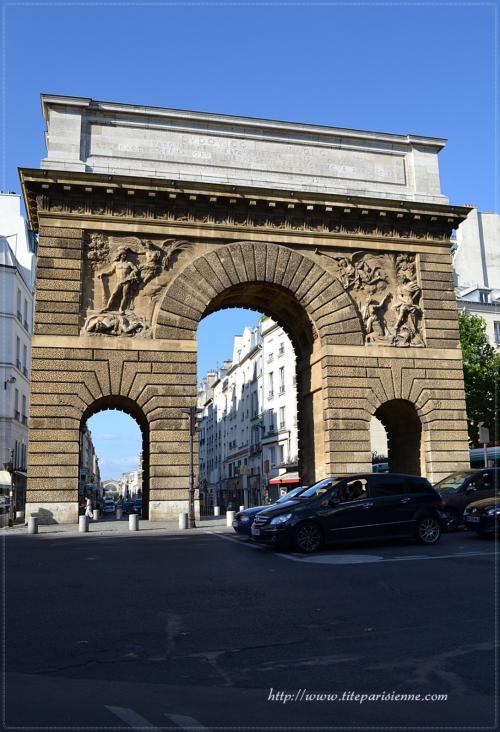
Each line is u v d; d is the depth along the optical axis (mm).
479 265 71812
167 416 31609
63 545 22141
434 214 36500
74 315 31359
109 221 32625
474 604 10922
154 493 30984
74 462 30203
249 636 9172
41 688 7117
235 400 92812
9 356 54062
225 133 35250
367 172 37188
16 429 56156
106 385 31156
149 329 32375
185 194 33094
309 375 36844
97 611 10938
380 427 58938
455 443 34938
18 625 10031
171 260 33219
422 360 35406
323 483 21062
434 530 20203
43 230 31781
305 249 35156
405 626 9586
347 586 12828
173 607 11156
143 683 7266
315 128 36500
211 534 26234
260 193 33906
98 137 33562
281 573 14711
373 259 36062
